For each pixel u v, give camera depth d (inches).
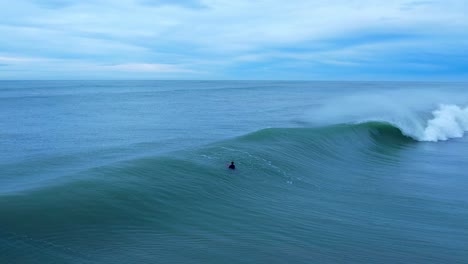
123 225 366.9
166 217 395.5
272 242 354.3
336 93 3376.0
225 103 2214.6
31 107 1843.0
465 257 346.3
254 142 723.4
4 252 300.7
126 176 470.9
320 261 321.7
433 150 880.9
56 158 722.2
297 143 759.1
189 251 325.4
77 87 4709.6
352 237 377.7
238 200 468.1
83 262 297.4
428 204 498.6
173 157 569.6
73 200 390.0
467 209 483.2
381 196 528.7
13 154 767.1
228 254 323.9
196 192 465.4
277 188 530.0
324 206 473.4
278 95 3134.8
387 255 341.7
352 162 733.3
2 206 358.0
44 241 322.0
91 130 1112.8
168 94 3218.5
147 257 310.7
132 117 1456.7
